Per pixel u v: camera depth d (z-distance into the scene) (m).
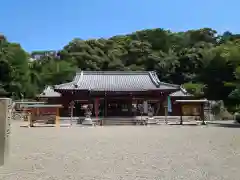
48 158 11.20
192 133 22.42
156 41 96.06
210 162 10.10
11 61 54.72
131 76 46.84
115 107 42.34
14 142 16.80
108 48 89.56
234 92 44.00
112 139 18.09
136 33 100.88
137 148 13.84
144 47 86.25
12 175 8.27
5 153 10.33
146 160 10.59
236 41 76.94
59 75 72.50
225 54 63.34
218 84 64.44
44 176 8.12
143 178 7.80
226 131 24.31
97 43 88.38
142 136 20.08
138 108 43.06
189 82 71.38
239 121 39.03
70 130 27.03
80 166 9.57
